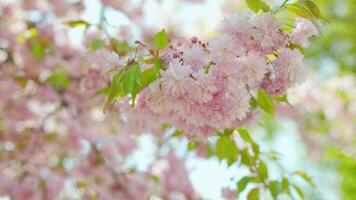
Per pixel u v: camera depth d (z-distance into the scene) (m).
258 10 1.09
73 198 1.84
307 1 1.07
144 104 1.11
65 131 1.84
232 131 1.17
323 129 2.77
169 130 1.41
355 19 3.00
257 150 1.25
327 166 3.27
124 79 1.03
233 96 1.04
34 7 1.93
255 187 1.26
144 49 1.14
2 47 1.78
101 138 1.83
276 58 1.08
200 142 1.25
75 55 1.75
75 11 1.91
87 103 1.77
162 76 1.02
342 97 2.86
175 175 1.89
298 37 1.08
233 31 1.05
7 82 1.78
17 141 1.78
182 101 1.03
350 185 3.04
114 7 1.91
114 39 1.43
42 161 1.82
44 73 1.79
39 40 1.76
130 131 1.23
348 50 3.02
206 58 1.04
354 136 2.83
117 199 1.76
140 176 1.80
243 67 1.04
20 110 1.83
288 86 1.08
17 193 1.68
